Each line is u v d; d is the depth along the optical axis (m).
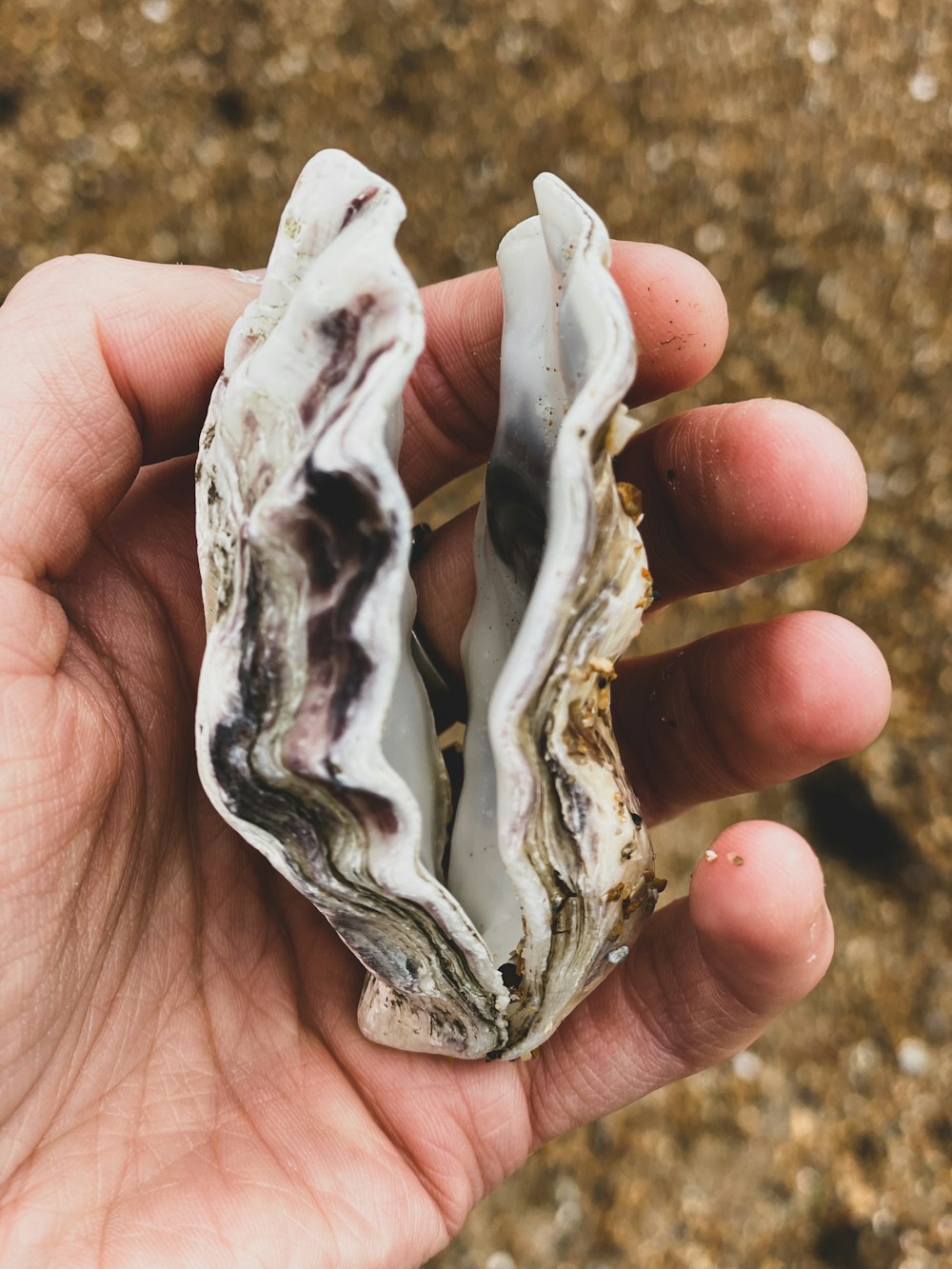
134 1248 0.09
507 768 0.08
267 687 0.08
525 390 0.09
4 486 0.09
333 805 0.08
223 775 0.08
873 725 0.11
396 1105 0.11
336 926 0.09
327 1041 0.11
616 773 0.09
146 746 0.10
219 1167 0.10
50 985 0.09
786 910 0.10
